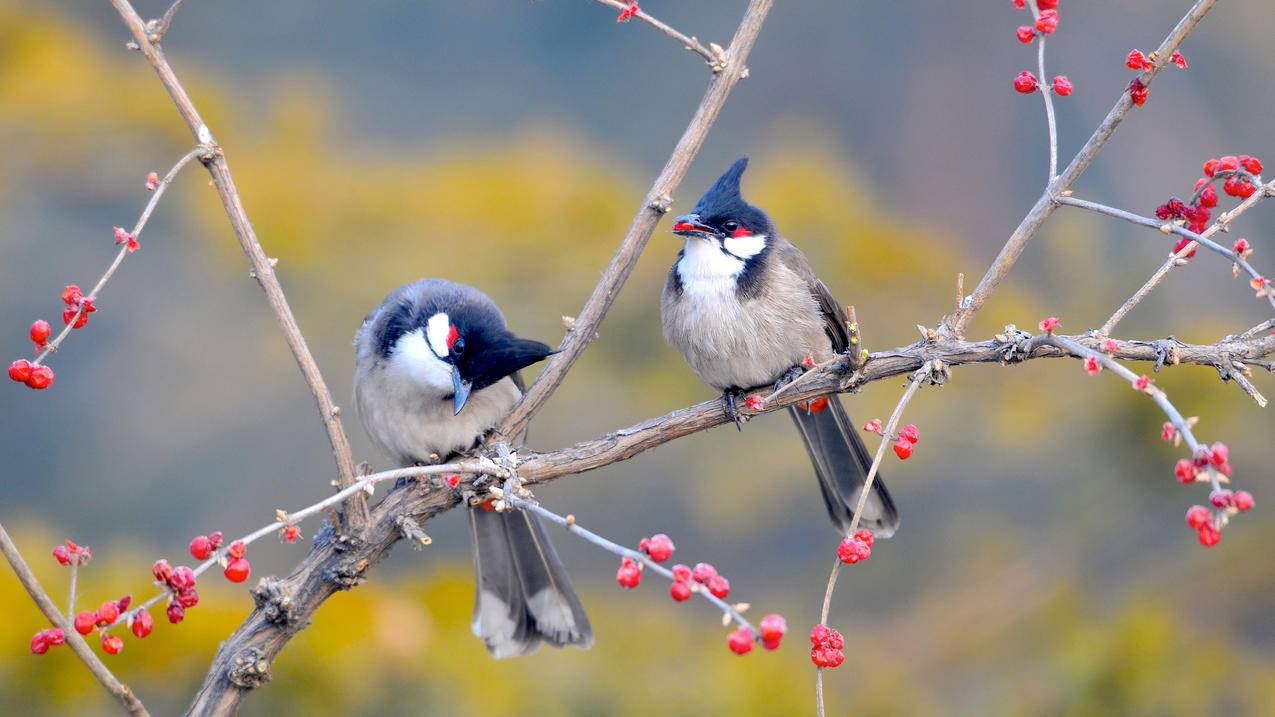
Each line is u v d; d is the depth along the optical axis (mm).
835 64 19359
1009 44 18984
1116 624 10070
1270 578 11109
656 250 11719
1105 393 11086
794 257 7789
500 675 8828
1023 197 18594
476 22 19641
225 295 14023
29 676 7887
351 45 19281
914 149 18922
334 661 8219
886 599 12836
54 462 14320
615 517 13883
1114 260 12516
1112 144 17859
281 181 12141
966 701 10672
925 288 12336
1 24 13000
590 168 12977
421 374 6953
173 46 18234
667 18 19391
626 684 9273
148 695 8070
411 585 9281
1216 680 9734
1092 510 11867
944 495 13086
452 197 12211
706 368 7699
